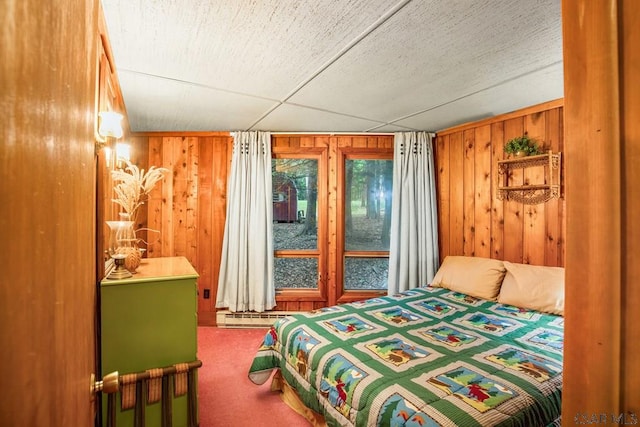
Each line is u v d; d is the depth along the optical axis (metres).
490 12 1.41
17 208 0.37
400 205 3.48
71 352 0.58
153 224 3.42
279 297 3.48
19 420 0.37
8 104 0.34
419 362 1.57
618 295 0.40
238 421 1.90
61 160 0.52
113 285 1.49
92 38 0.80
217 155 3.51
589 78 0.43
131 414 1.54
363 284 3.66
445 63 1.90
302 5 1.37
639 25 0.38
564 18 0.47
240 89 2.30
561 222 2.54
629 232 0.39
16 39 0.36
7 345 0.34
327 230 3.57
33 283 0.41
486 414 1.17
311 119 3.04
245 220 3.39
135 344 1.53
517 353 1.66
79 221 0.65
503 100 2.53
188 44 1.68
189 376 1.54
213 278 3.50
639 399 0.38
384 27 1.53
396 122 3.16
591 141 0.43
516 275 2.54
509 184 2.88
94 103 0.84
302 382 1.79
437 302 2.57
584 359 0.44
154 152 3.44
